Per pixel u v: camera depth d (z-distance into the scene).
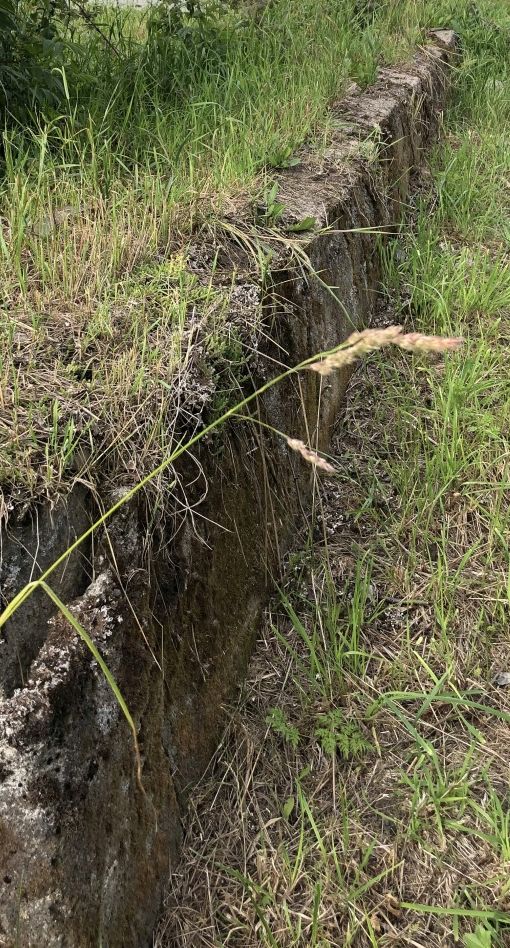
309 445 2.58
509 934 1.56
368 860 1.70
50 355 1.74
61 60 2.96
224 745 1.93
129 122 3.04
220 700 1.93
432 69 4.84
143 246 2.20
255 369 2.09
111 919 1.45
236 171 2.70
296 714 2.01
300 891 1.66
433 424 2.84
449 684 2.00
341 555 2.44
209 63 3.62
